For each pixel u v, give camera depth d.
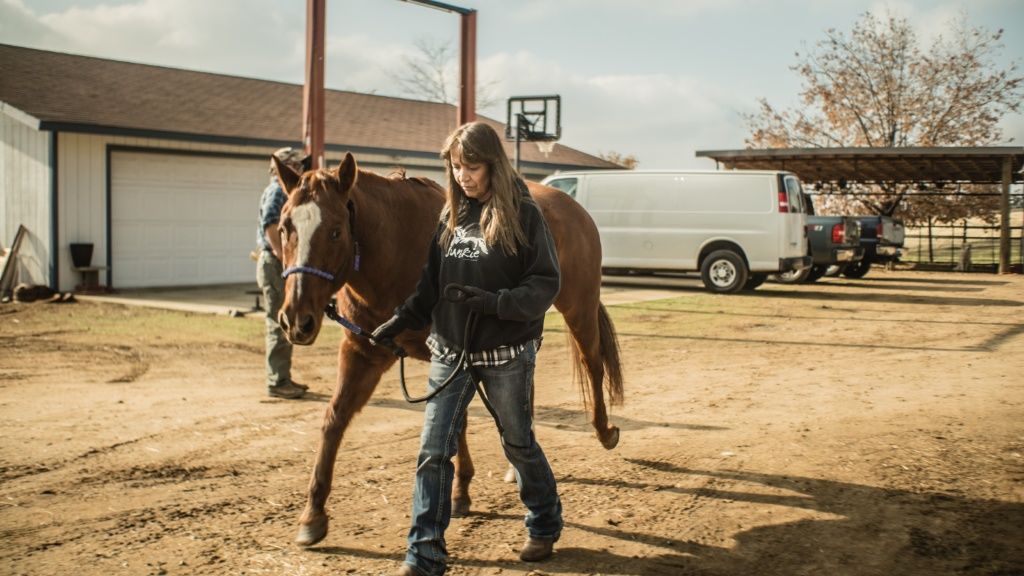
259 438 5.48
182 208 16.27
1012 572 3.34
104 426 5.75
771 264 15.09
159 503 4.20
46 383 7.28
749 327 11.13
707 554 3.56
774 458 4.97
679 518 3.99
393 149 19.00
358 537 3.77
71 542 3.68
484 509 4.17
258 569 3.41
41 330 10.45
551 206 4.85
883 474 4.61
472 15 11.92
